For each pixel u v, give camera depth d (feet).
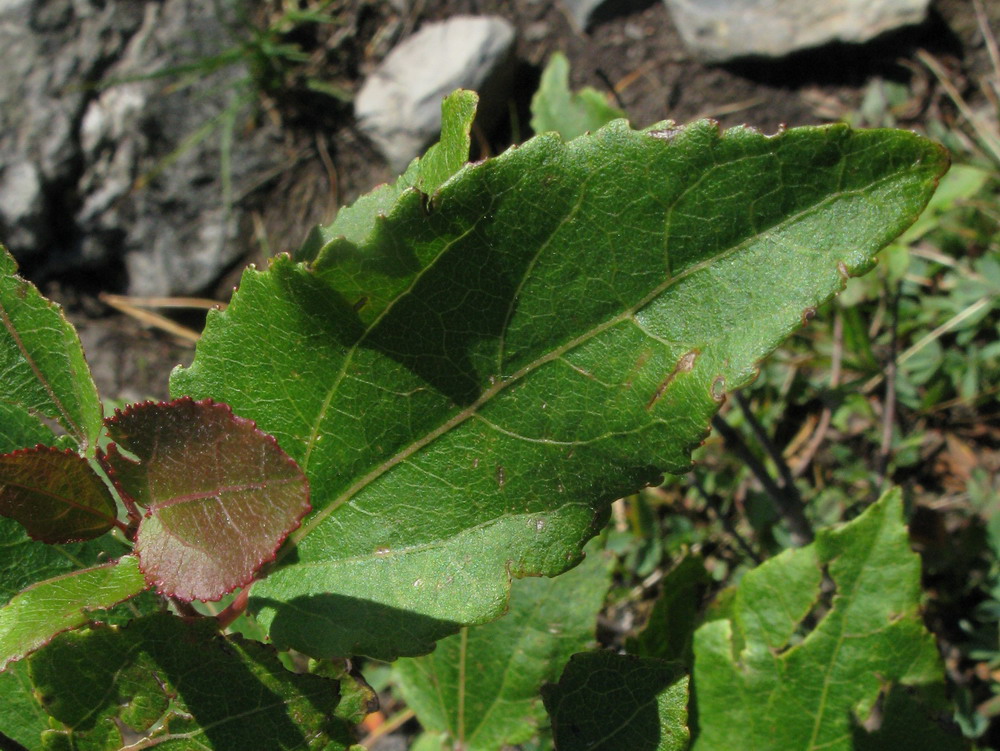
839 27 1.43
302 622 0.59
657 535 1.18
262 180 1.55
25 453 0.56
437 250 0.56
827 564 0.78
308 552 0.60
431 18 1.58
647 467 0.57
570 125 1.02
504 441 0.58
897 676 0.77
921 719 0.76
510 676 0.82
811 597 0.78
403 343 0.58
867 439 1.24
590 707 0.65
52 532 0.57
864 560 0.78
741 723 0.78
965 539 1.09
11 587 0.68
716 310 0.55
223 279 1.53
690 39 1.49
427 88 1.47
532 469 0.58
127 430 0.53
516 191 0.55
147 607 0.69
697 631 0.80
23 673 0.69
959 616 1.12
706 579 0.88
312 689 0.60
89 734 0.59
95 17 1.59
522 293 0.56
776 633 0.78
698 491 1.17
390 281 0.56
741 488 1.21
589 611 0.81
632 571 1.18
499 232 0.56
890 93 1.43
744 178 0.54
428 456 0.59
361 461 0.59
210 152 1.56
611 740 0.64
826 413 1.17
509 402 0.58
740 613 0.79
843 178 0.53
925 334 1.27
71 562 0.69
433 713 0.83
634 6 1.54
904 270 1.14
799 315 0.53
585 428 0.57
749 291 0.54
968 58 1.44
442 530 0.59
